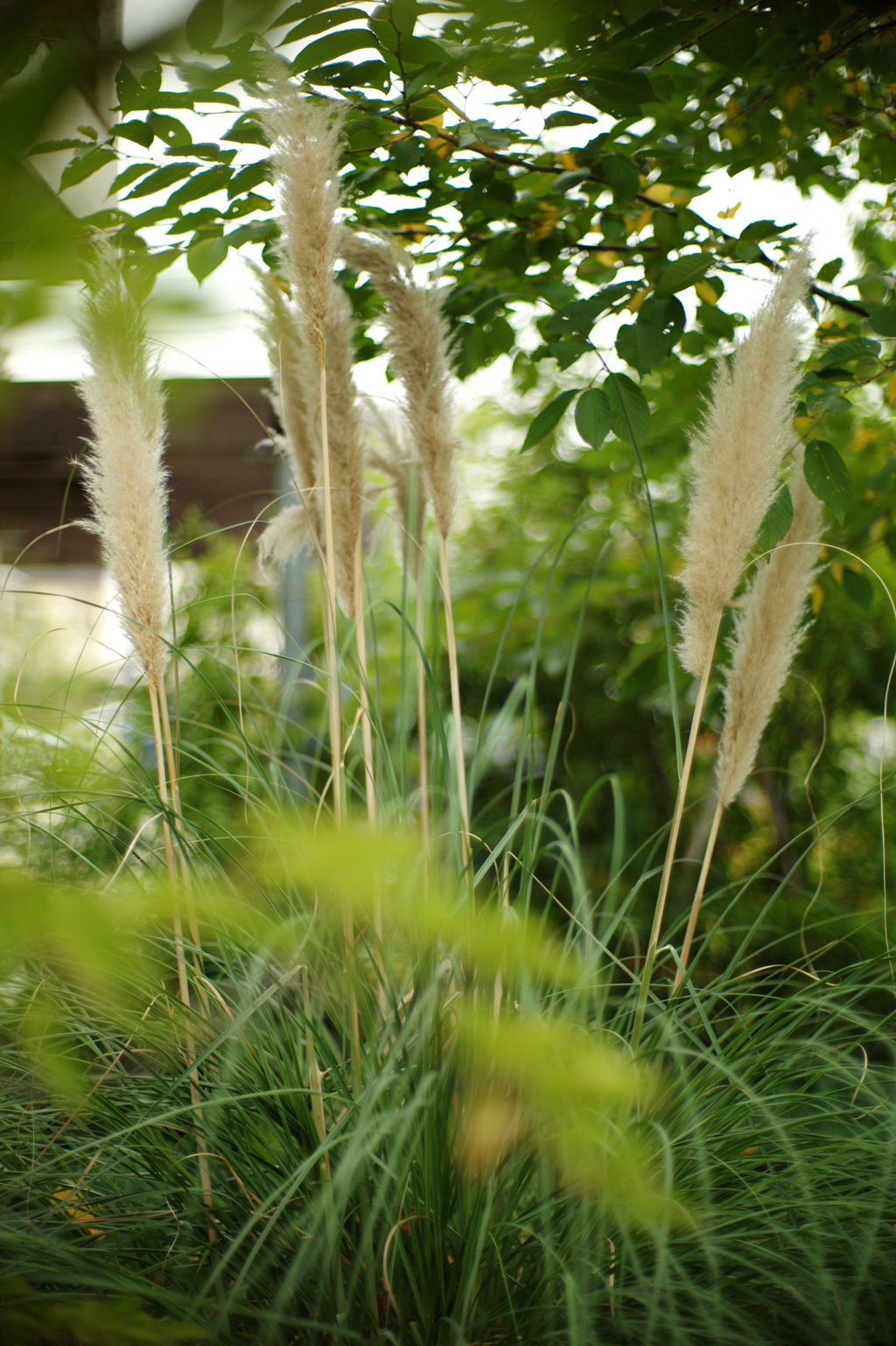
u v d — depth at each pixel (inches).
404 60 60.7
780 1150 60.7
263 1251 53.5
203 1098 59.5
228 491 163.0
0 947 14.8
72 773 64.2
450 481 74.7
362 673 70.1
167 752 67.7
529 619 172.7
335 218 64.6
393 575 165.0
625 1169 23.4
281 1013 65.1
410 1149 50.3
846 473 71.7
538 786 171.9
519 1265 53.8
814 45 76.0
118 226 60.7
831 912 113.7
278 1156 59.4
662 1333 48.9
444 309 91.7
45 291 12.9
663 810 177.0
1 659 66.7
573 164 80.4
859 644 167.2
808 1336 50.0
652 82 74.6
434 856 62.5
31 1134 58.6
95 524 62.8
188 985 68.8
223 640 141.0
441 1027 55.9
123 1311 34.9
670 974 77.7
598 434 72.1
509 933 18.0
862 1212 56.8
